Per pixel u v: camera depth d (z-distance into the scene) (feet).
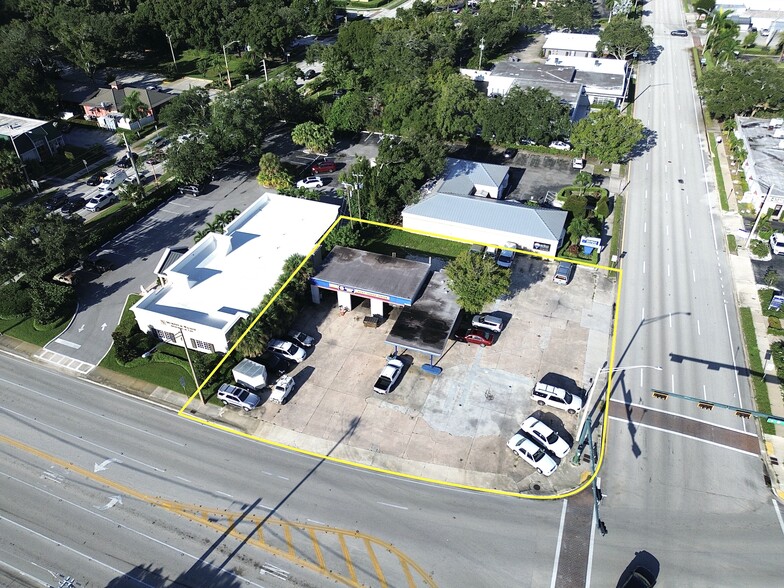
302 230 229.66
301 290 200.13
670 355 185.16
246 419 167.63
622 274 220.02
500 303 206.69
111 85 367.86
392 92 313.73
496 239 232.12
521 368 181.37
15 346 194.80
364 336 194.29
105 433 164.66
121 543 137.28
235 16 422.82
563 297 209.05
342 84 374.02
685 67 409.28
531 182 280.10
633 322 198.18
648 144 313.32
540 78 352.69
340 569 131.13
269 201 247.70
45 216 209.97
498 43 430.20
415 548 135.13
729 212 256.11
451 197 245.24
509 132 293.64
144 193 270.67
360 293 194.80
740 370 179.63
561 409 166.91
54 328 201.36
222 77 411.34
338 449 158.61
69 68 426.51
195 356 185.16
